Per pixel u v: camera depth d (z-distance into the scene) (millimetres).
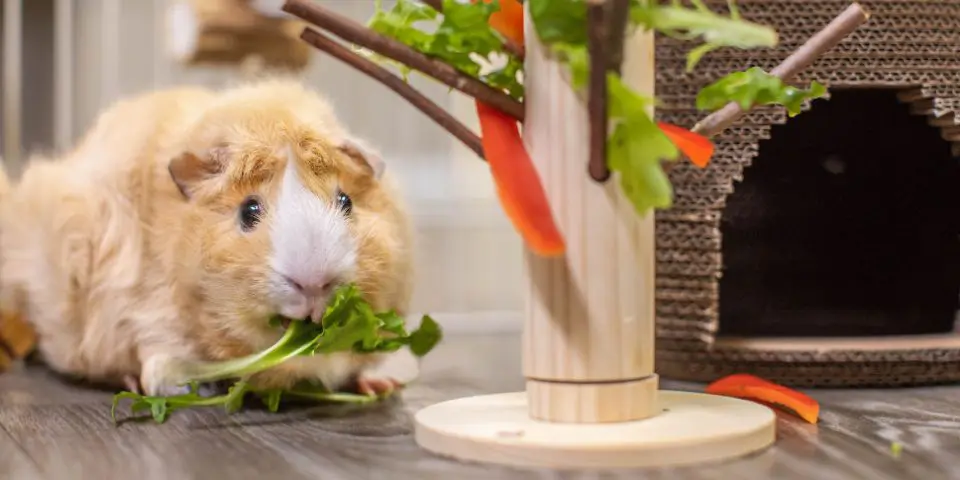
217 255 778
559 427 715
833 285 901
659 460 694
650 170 684
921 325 906
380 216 812
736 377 818
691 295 864
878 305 903
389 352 836
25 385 904
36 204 878
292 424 792
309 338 781
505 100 718
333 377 828
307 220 769
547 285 718
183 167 801
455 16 715
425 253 1186
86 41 1190
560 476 687
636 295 718
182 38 1093
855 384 869
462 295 1468
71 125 1169
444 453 717
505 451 700
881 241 902
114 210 836
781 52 846
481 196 1427
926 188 901
